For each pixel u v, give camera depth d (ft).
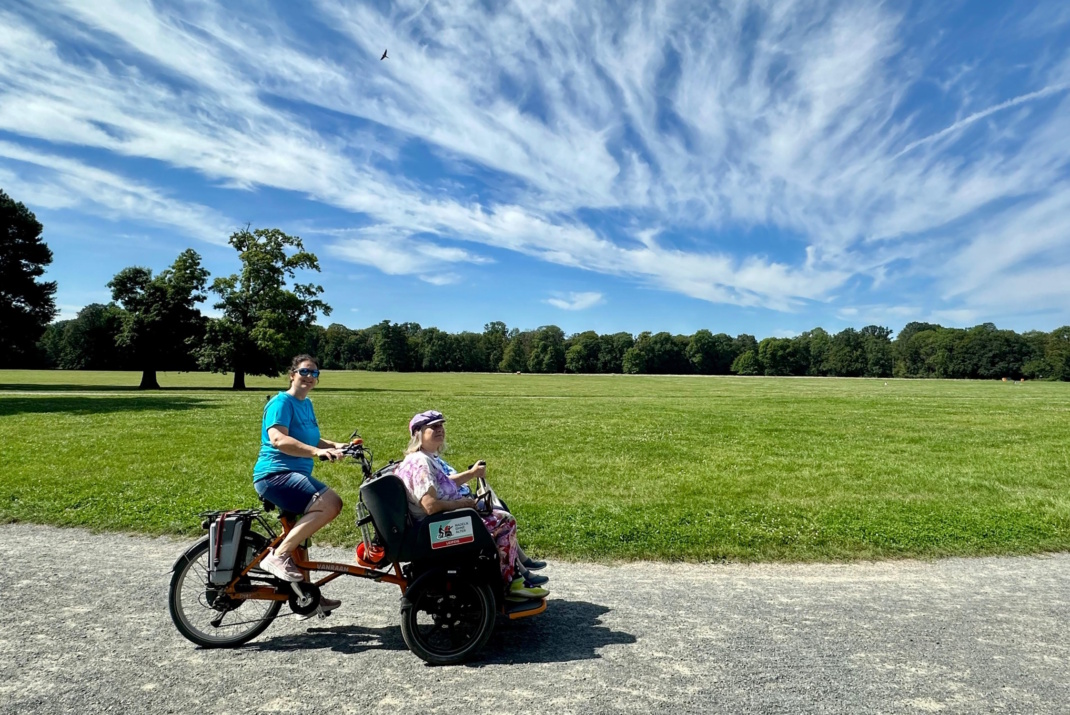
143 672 12.91
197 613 14.82
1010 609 17.48
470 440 57.93
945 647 14.64
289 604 14.73
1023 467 43.19
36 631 15.05
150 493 31.68
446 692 12.16
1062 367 364.58
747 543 24.09
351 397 129.29
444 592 13.64
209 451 46.78
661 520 27.14
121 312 177.27
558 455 48.78
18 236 167.94
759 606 17.44
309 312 179.73
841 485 36.65
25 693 11.87
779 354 479.82
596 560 22.35
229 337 165.07
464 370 533.96
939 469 42.34
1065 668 13.57
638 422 76.69
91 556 21.84
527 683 12.58
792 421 78.23
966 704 11.87
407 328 647.15
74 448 47.21
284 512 15.01
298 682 12.55
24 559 21.40
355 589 18.52
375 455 48.78
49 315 172.35
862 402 117.80
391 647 14.40
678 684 12.54
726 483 37.09
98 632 15.03
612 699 11.87
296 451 14.32
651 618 16.40
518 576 14.94
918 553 23.47
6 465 39.32
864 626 15.96
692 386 221.46
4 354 166.81
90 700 11.65
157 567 20.61
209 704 11.57
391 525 13.71
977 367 401.08
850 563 22.31
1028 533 25.85
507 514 15.52
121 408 85.15
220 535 14.29
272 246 176.96
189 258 180.04
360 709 11.44
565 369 547.49
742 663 13.58
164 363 174.81
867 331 612.29
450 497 14.83
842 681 12.75
